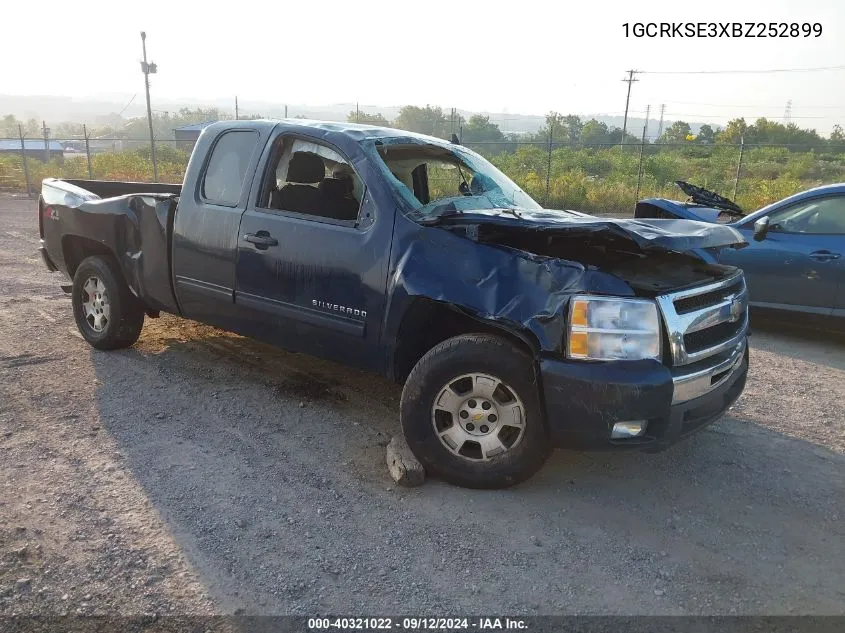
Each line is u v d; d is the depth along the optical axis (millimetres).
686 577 2855
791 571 2918
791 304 6664
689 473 3807
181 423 4211
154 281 4910
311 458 3816
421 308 3609
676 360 3252
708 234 3385
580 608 2641
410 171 4254
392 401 4668
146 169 29188
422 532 3119
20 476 3486
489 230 3570
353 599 2648
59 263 5855
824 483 3730
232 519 3168
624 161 32812
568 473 3762
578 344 3176
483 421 3451
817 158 41312
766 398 5070
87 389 4703
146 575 2738
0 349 5484
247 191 4355
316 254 3939
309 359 5449
